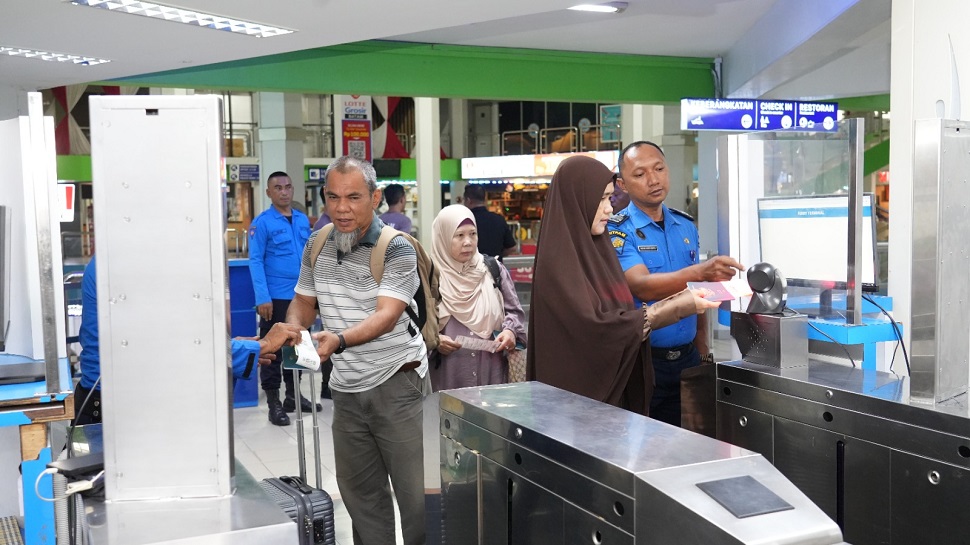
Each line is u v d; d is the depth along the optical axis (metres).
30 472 2.11
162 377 1.52
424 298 2.95
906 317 3.46
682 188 13.41
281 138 12.48
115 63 6.05
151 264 1.50
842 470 2.29
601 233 2.56
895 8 3.59
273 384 5.43
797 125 7.32
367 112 17.69
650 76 8.77
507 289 3.78
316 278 2.78
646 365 2.55
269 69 7.29
